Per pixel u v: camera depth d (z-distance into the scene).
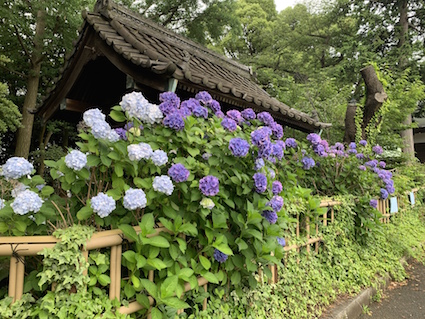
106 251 1.42
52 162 1.45
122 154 1.46
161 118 1.74
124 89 4.21
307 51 19.52
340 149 4.04
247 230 1.74
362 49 12.74
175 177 1.50
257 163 1.83
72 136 10.95
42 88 10.77
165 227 1.54
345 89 10.38
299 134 7.15
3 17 8.07
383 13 13.29
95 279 1.26
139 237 1.34
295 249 2.58
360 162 4.15
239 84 5.00
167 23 14.16
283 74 19.33
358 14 13.79
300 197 2.75
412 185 6.09
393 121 8.34
